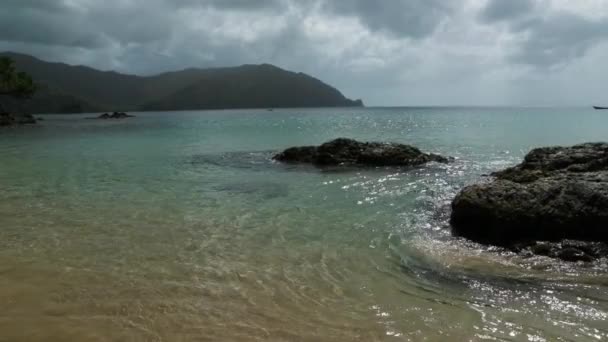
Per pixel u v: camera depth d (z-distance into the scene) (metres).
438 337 6.36
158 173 21.58
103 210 13.72
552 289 7.93
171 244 10.41
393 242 10.69
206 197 15.80
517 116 105.62
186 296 7.63
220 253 9.82
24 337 6.24
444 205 14.40
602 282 8.14
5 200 15.12
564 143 35.31
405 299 7.61
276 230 11.65
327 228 11.86
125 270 8.76
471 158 26.98
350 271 8.86
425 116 121.06
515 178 15.00
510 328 6.60
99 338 6.25
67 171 22.14
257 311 7.13
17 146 36.59
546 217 10.21
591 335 6.37
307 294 7.79
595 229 9.85
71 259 9.34
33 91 92.06
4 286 7.93
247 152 31.72
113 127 71.12
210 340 6.25
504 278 8.46
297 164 24.66
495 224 10.65
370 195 16.12
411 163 23.55
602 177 11.57
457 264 9.23
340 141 25.73
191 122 93.00
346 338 6.34
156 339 6.25
